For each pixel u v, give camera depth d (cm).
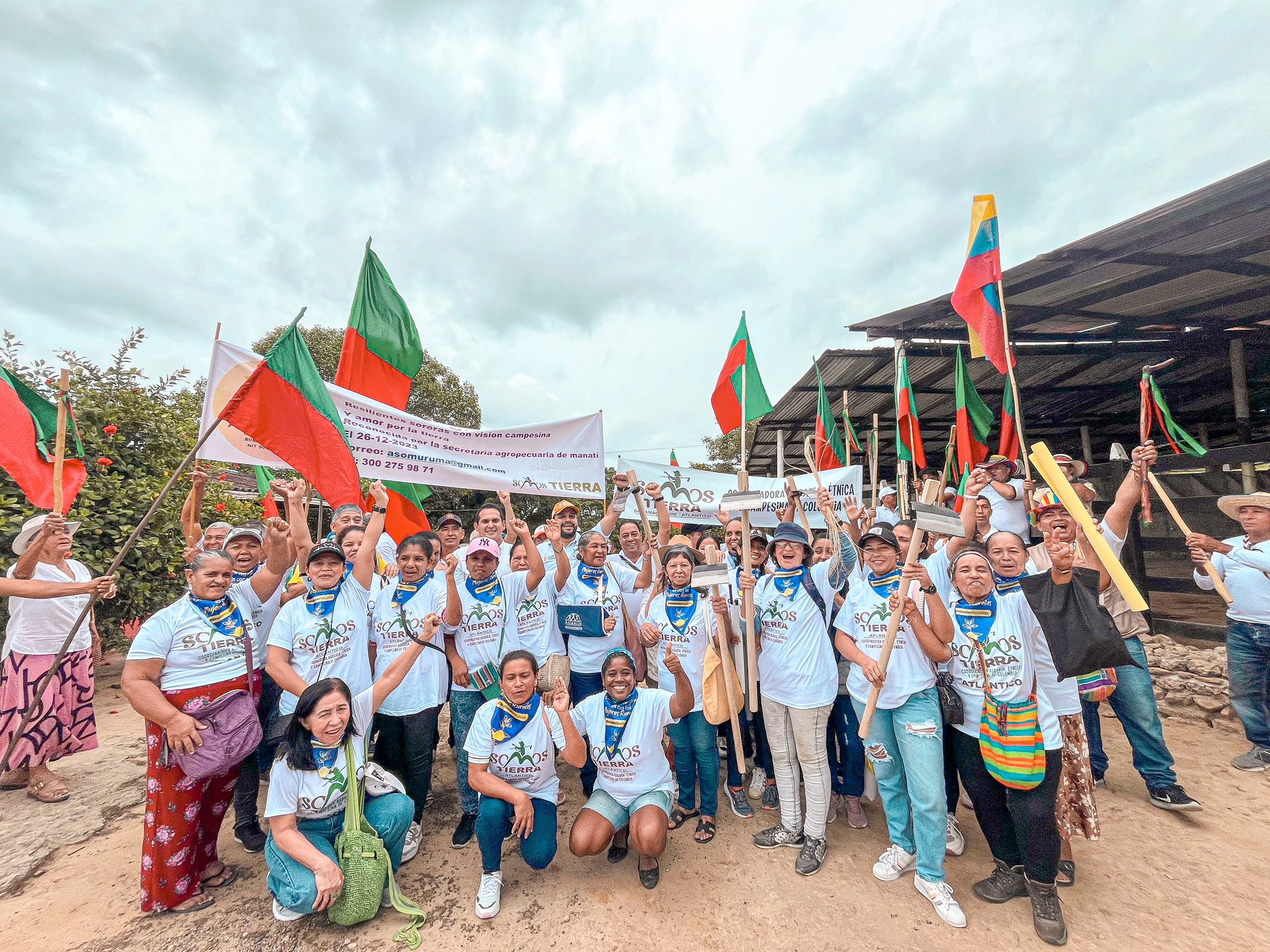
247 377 390
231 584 318
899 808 305
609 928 270
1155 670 545
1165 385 980
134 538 301
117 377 677
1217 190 435
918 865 285
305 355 352
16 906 289
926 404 1042
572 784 438
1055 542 276
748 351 402
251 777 342
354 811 279
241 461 391
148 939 265
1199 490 602
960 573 282
